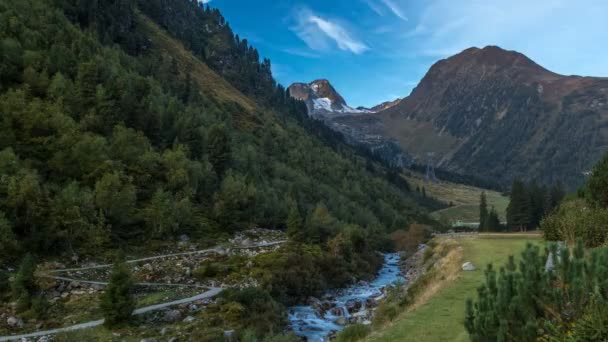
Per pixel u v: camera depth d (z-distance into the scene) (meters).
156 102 123.88
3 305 40.41
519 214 131.75
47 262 54.09
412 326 23.44
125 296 38.78
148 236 71.94
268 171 147.62
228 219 89.38
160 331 36.97
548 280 12.76
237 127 181.12
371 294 64.25
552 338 10.99
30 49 101.38
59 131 78.69
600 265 12.07
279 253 70.56
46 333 35.06
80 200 63.41
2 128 73.31
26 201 57.94
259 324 41.75
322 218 101.81
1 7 111.12
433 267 52.47
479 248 50.88
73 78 103.94
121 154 87.00
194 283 55.19
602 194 41.25
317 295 62.56
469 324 14.29
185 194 87.44
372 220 145.88
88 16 177.50
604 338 10.08
